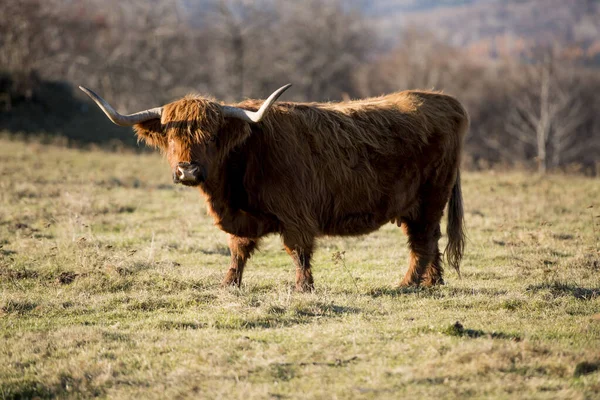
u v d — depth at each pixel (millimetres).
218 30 109500
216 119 13859
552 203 27734
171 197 30125
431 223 17078
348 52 118188
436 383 9539
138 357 10867
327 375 9977
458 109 17906
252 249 15727
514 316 13094
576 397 8945
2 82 71625
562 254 19797
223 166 14492
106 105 14102
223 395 9352
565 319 12836
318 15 118438
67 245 19531
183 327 12578
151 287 15750
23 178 32781
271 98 13625
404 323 12484
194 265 18562
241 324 12625
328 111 15961
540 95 98188
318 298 14133
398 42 144500
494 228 23797
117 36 108562
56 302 14352
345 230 15914
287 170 14539
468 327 12039
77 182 32594
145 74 109438
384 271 18188
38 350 11398
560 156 93188
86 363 10570
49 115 68562
